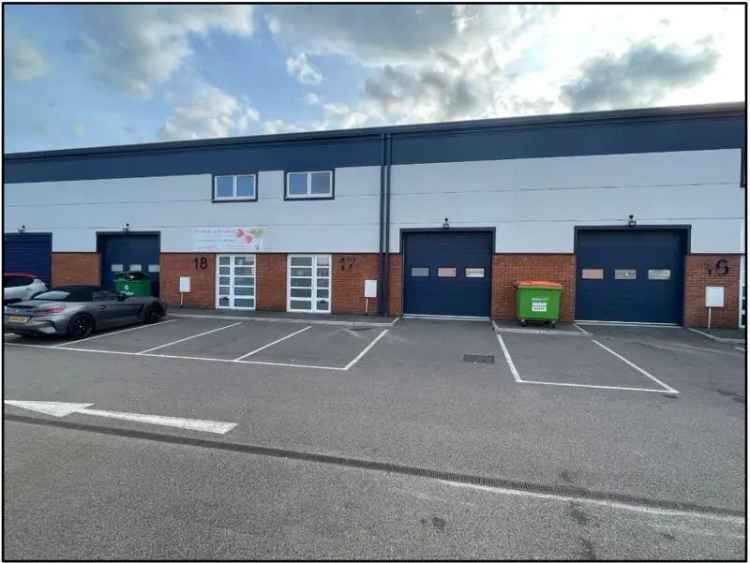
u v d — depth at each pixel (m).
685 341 9.16
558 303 10.54
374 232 12.86
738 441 4.00
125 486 3.09
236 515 2.73
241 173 13.90
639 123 11.09
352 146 12.98
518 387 5.77
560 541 2.52
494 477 3.29
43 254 15.77
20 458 3.55
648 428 4.31
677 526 2.69
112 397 5.21
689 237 10.83
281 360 7.34
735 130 10.55
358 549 2.41
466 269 12.54
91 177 15.20
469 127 12.08
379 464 3.49
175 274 14.52
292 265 13.57
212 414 4.64
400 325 11.18
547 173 11.66
